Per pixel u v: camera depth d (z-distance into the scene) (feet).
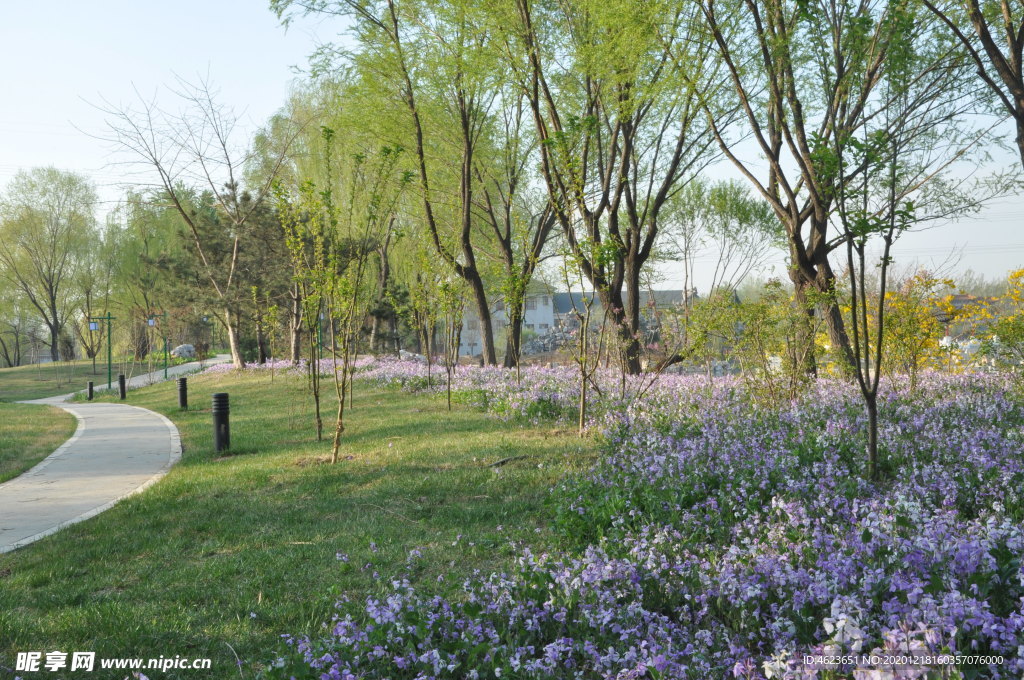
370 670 12.56
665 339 47.60
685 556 16.26
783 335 39.50
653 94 51.11
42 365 176.55
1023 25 35.70
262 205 104.78
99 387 128.26
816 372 47.96
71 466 40.47
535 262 51.06
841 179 23.31
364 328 102.73
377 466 33.40
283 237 99.14
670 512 20.12
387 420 49.80
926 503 18.53
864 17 24.86
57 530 25.67
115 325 180.04
